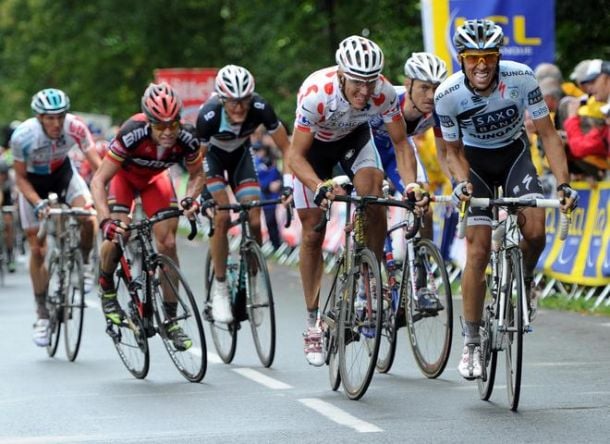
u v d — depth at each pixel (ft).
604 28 158.61
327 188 66.90
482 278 66.80
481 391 67.46
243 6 235.40
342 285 70.74
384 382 74.64
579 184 112.88
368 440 57.67
